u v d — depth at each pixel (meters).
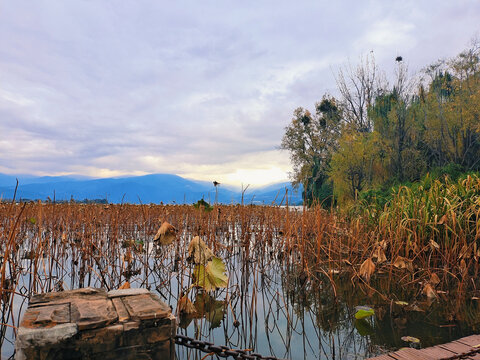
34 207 5.60
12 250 4.27
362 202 9.11
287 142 31.66
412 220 5.27
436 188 5.97
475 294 4.00
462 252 4.61
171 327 1.70
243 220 5.82
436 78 14.34
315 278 4.54
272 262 6.07
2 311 3.36
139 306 1.76
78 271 4.91
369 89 18.62
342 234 6.62
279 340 2.79
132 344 1.61
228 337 2.87
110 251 5.78
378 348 2.58
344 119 21.31
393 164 14.23
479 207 5.30
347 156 15.64
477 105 11.85
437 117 13.34
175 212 7.89
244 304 3.86
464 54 13.02
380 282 4.72
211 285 3.84
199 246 3.51
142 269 5.51
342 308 3.61
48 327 1.48
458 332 2.87
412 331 2.91
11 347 2.54
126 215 7.09
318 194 21.83
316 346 2.66
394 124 14.70
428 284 3.99
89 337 1.53
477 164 11.62
